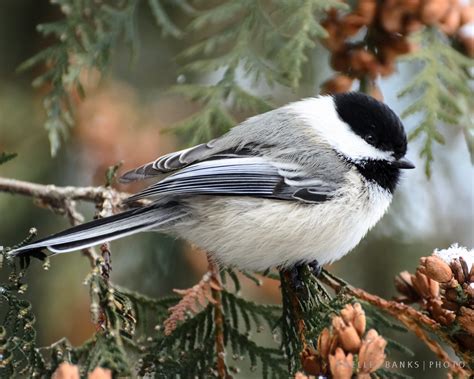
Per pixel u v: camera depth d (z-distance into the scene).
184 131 2.20
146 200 2.19
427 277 2.14
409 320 2.15
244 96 2.20
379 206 2.19
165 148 2.27
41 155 2.26
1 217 2.25
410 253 2.26
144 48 2.28
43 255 2.14
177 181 2.17
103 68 2.22
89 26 2.22
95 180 2.26
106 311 2.12
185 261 2.26
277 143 2.19
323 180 2.18
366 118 2.19
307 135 2.19
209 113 2.20
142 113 2.27
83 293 2.25
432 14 2.21
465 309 2.13
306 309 2.16
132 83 2.28
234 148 2.19
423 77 2.20
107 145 2.26
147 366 2.15
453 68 2.21
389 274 2.26
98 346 2.12
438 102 2.20
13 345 2.12
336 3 2.19
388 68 2.22
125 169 2.26
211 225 2.18
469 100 2.22
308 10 2.19
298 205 2.18
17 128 2.26
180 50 2.29
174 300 2.18
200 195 2.18
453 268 2.13
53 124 2.21
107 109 2.26
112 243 2.26
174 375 2.15
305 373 2.12
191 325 2.16
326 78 2.26
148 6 2.28
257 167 2.18
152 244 2.26
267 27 2.20
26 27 2.28
